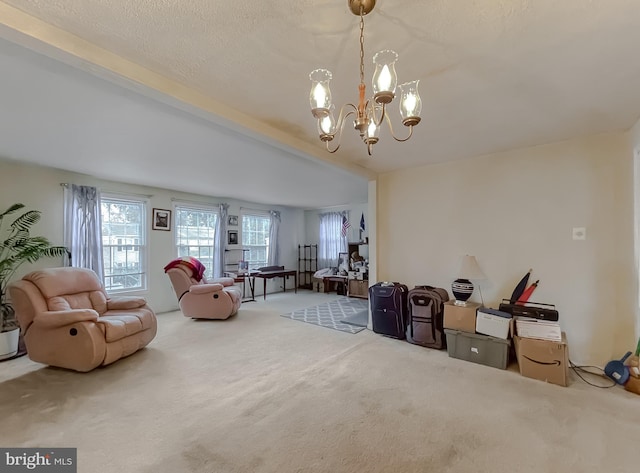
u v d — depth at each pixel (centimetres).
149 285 503
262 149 316
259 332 391
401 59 161
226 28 138
